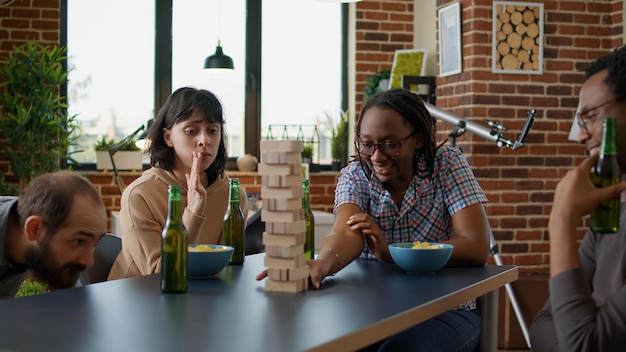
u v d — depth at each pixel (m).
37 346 1.27
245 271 2.10
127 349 1.25
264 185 1.78
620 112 1.46
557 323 1.39
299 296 1.73
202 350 1.25
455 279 1.98
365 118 2.31
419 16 6.24
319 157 6.43
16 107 5.26
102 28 5.97
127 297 1.70
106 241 2.56
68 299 1.66
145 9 6.05
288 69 6.38
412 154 2.34
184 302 1.64
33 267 1.78
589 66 1.54
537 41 5.18
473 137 5.12
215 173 2.82
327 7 6.43
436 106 5.39
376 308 1.59
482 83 5.12
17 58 5.41
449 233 2.43
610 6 5.33
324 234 5.39
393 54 6.32
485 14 5.11
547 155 5.23
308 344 1.29
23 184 5.45
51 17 5.71
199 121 2.69
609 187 1.41
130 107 6.04
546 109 5.22
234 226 2.24
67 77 5.89
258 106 6.30
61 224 1.72
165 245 1.75
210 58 5.68
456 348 2.05
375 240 2.24
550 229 1.42
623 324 1.32
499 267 2.21
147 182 2.67
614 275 1.45
